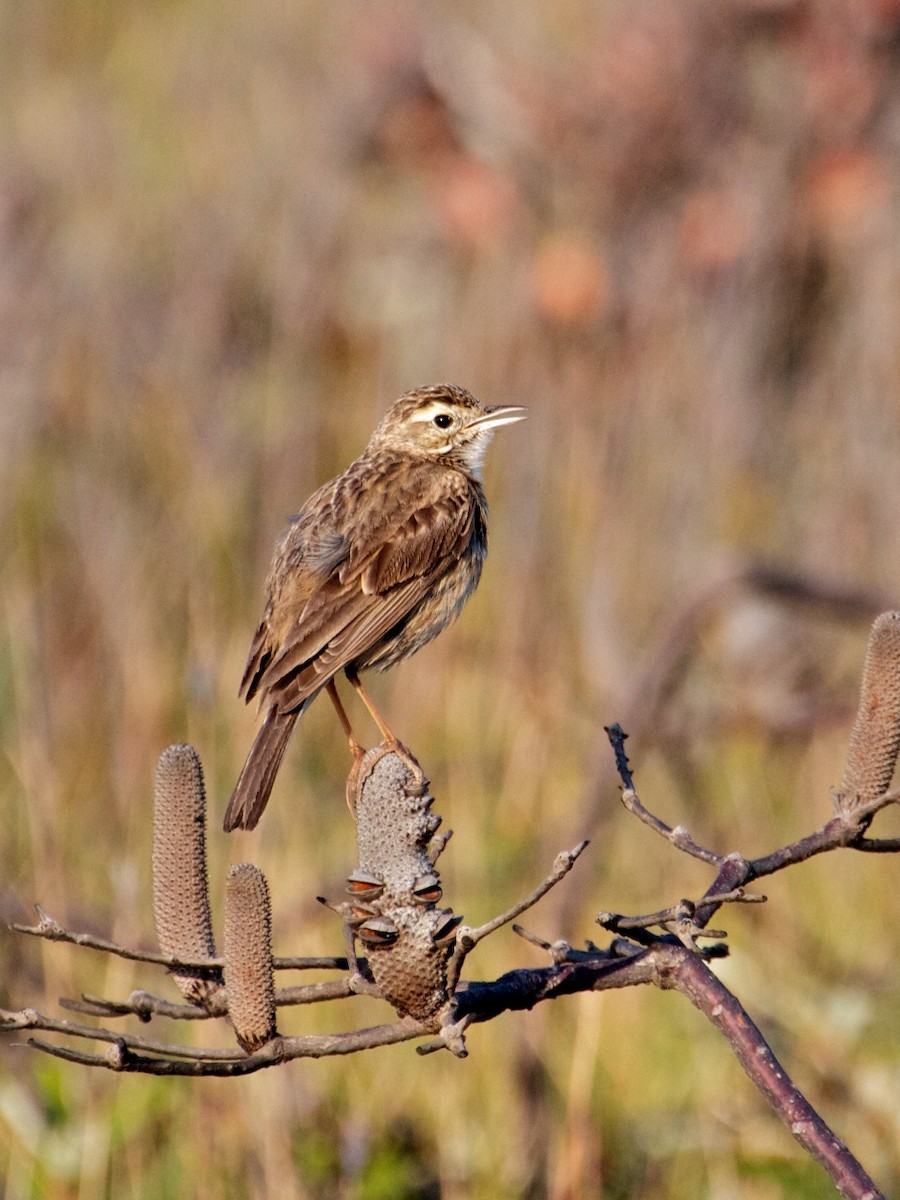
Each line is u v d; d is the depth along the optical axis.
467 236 16.00
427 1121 9.52
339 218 16.66
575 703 13.13
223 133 19.34
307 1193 8.82
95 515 14.38
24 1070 9.30
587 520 14.25
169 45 22.34
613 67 16.39
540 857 11.39
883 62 16.19
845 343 15.32
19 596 12.91
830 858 11.69
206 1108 8.95
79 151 18.77
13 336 15.79
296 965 4.69
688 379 15.10
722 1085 9.65
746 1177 8.96
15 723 12.35
